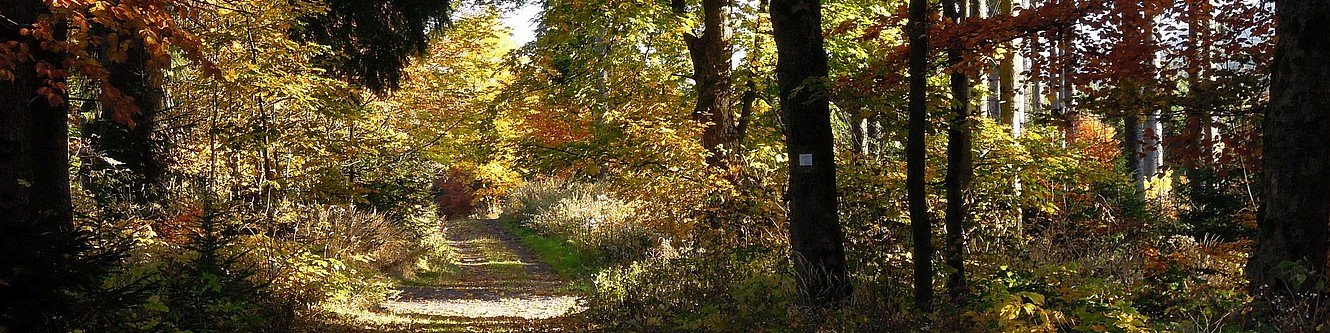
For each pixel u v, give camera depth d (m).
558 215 27.52
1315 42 6.73
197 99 13.34
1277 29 7.71
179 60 13.34
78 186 11.28
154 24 6.37
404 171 17.64
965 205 10.76
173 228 10.43
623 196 14.12
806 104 8.39
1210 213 12.89
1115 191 14.86
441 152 17.56
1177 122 10.00
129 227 9.76
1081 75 9.54
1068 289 6.61
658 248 15.30
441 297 15.23
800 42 8.39
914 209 7.90
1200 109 9.00
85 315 5.58
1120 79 9.18
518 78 16.50
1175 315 7.00
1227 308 6.58
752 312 7.61
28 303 5.18
